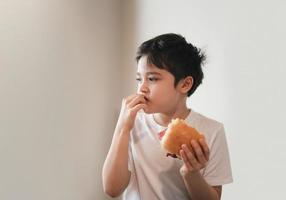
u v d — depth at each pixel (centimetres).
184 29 143
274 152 106
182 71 89
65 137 166
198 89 135
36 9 156
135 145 94
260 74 111
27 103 154
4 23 148
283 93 103
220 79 125
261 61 110
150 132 93
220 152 89
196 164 77
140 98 89
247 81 115
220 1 126
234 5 120
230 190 120
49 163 161
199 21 135
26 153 154
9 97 150
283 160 103
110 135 183
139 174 92
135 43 176
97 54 177
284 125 103
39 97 158
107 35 181
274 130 106
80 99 171
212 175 87
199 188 80
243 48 117
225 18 124
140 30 173
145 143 93
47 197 161
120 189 89
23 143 154
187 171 78
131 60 179
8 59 149
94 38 176
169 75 87
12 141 151
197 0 136
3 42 148
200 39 135
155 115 95
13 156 151
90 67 175
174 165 88
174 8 150
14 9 150
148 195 89
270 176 107
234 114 120
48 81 160
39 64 157
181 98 92
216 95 127
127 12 182
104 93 180
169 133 79
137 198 92
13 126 151
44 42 158
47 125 160
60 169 165
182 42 93
